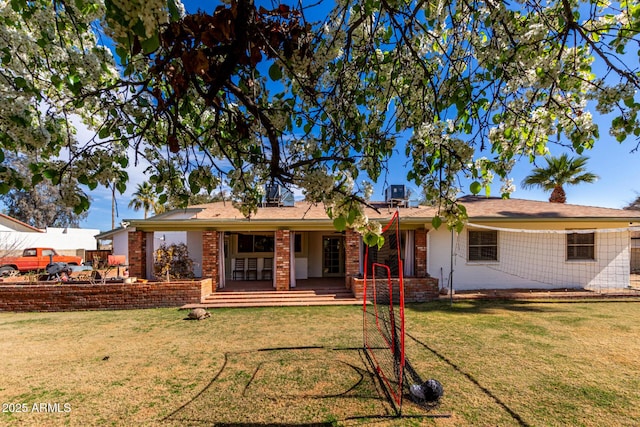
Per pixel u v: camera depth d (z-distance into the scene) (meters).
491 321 7.00
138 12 0.96
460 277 10.70
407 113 2.81
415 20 2.34
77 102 2.24
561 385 4.07
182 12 1.71
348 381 4.23
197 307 8.57
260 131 1.93
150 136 2.61
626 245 10.77
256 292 9.70
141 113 2.35
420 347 5.40
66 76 2.17
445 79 2.70
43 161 1.86
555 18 2.47
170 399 3.81
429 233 10.79
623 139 2.36
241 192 2.54
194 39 1.53
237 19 1.53
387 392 3.93
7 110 1.59
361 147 2.70
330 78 2.79
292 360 4.95
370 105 3.15
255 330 6.56
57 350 5.49
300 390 3.99
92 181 1.98
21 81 1.94
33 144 1.69
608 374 4.37
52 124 2.09
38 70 2.48
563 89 2.63
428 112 2.71
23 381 4.32
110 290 8.81
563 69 2.62
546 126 2.76
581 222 10.77
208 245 9.96
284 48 1.81
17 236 20.59
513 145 2.94
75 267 17.58
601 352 5.16
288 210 11.87
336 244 13.44
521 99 2.83
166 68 1.74
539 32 2.28
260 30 1.68
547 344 5.53
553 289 10.57
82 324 7.16
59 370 4.67
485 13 2.69
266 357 5.08
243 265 12.65
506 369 4.54
